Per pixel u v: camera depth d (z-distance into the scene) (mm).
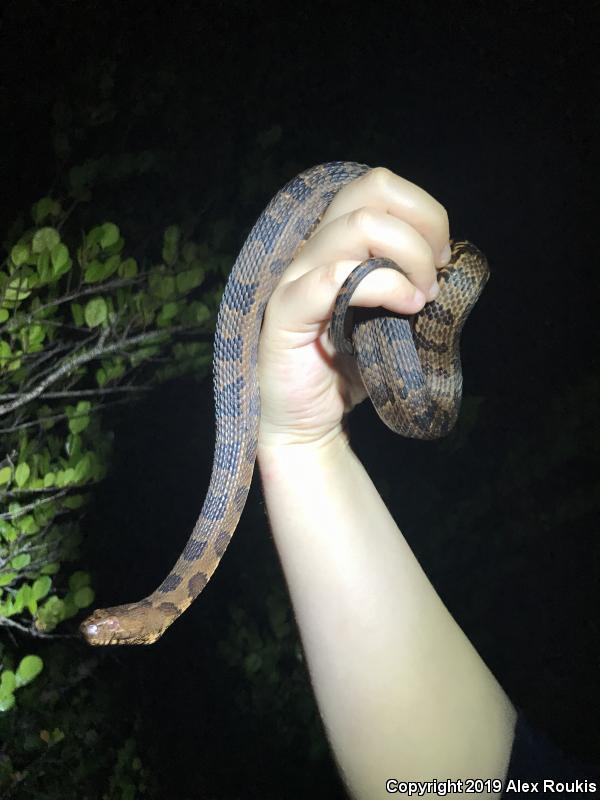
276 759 1095
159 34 1163
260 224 520
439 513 1234
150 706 1106
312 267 410
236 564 1163
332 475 444
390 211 390
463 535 1222
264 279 519
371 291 384
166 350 1053
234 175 1158
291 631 1056
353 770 413
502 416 1375
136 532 1216
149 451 1222
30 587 875
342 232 388
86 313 811
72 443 850
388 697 410
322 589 424
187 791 1080
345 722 413
